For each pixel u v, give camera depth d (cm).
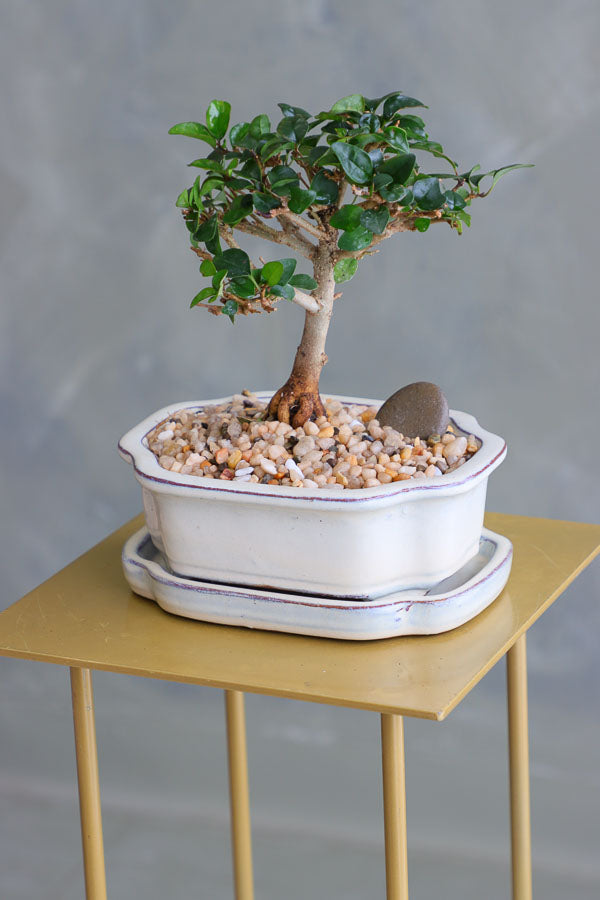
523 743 133
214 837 188
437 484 100
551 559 118
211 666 98
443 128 185
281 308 197
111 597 112
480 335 192
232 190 107
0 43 195
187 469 108
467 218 111
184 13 188
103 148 197
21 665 213
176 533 106
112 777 198
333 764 198
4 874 179
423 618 102
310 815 190
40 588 114
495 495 199
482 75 182
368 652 100
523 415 194
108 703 209
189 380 204
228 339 201
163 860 183
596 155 181
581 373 190
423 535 103
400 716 100
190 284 199
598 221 183
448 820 186
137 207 198
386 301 194
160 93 192
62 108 196
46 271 204
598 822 184
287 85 187
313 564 102
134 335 204
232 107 190
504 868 178
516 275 188
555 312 189
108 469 211
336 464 108
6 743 205
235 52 188
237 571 105
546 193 184
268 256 200
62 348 207
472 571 110
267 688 94
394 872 103
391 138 102
